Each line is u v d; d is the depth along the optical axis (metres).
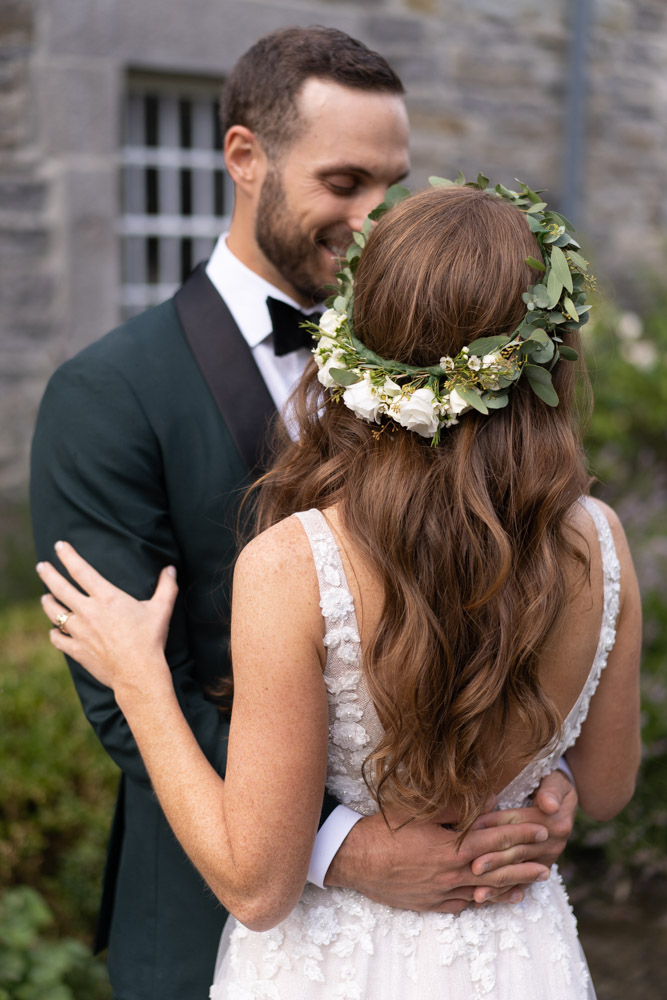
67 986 2.26
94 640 1.36
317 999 1.26
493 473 1.15
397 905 1.27
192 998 1.58
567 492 1.18
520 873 1.28
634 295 5.90
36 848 2.50
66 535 1.51
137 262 4.92
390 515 1.13
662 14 5.76
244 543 1.55
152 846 1.62
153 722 1.29
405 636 1.12
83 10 4.01
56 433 1.53
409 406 1.10
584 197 5.70
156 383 1.56
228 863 1.14
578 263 1.20
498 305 1.12
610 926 2.87
